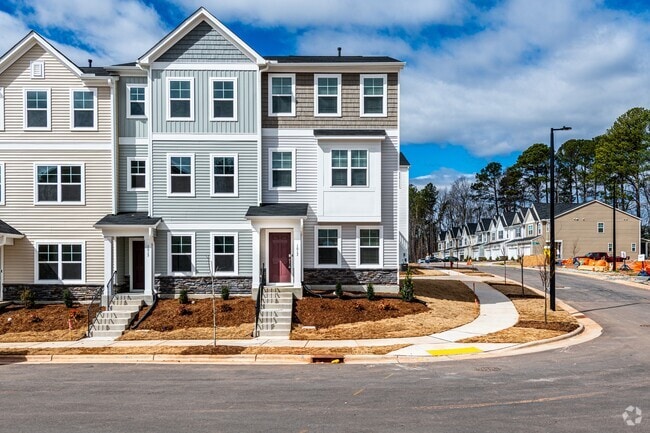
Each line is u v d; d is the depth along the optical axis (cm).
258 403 950
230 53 2212
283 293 2053
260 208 2155
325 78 2269
